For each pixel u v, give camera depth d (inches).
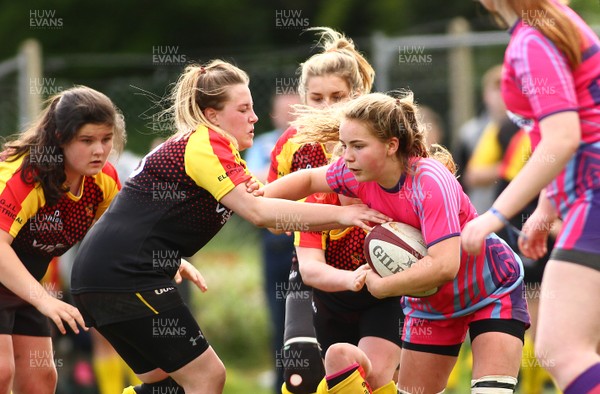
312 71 704.4
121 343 658.2
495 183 1098.1
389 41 1254.3
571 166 539.8
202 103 624.4
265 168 1082.7
